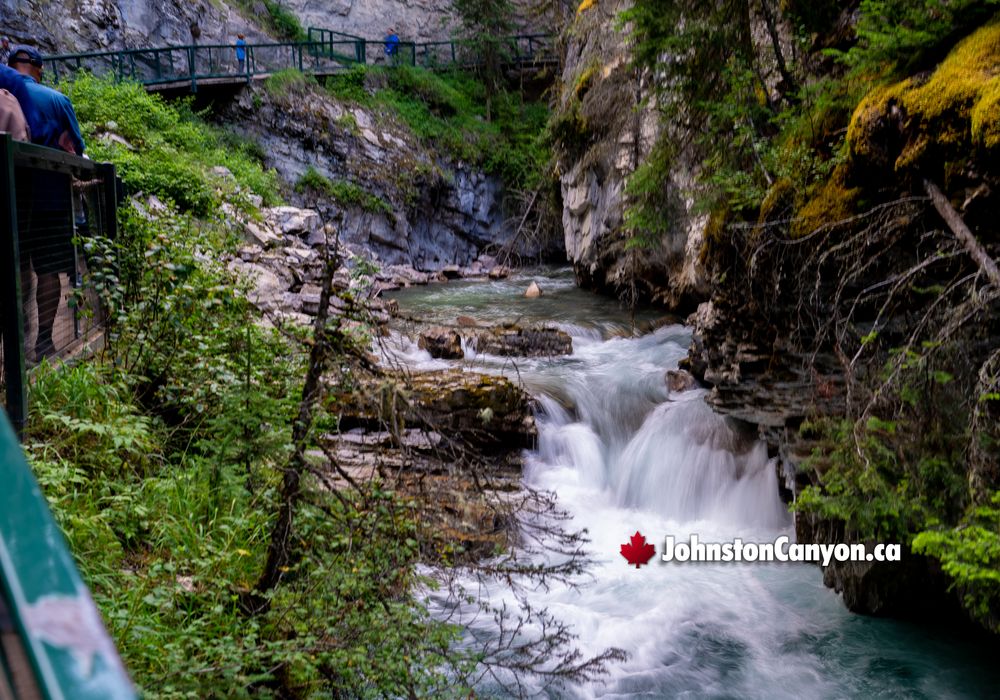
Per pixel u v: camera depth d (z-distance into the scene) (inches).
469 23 1268.5
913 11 206.1
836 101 243.0
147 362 228.7
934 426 187.3
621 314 618.5
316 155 999.0
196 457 208.8
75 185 222.5
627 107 540.4
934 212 201.0
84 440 190.1
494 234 1162.0
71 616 20.5
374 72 1141.1
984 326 185.9
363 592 148.6
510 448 346.0
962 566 156.3
